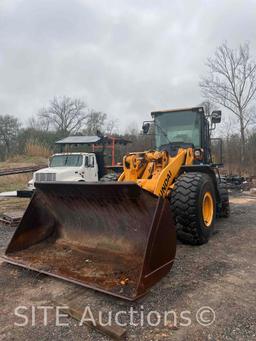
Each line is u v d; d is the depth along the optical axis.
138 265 3.61
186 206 4.79
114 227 4.12
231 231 6.07
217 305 3.16
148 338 2.64
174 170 5.13
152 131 7.09
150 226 3.41
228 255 4.62
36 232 4.54
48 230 4.64
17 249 4.35
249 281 3.72
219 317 2.94
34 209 4.51
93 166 11.66
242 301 3.23
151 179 4.81
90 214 4.30
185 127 6.81
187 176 5.04
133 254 3.81
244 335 2.66
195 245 5.03
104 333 2.71
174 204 4.84
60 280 3.75
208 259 4.44
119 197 3.76
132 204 3.75
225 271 4.02
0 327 2.84
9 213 7.80
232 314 2.98
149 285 3.21
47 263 3.98
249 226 6.54
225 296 3.35
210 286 3.59
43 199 4.58
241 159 23.53
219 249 4.89
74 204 4.33
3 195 10.96
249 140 24.56
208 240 5.28
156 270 3.33
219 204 6.50
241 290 3.49
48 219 4.66
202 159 6.42
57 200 4.46
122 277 3.44
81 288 3.54
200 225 4.89
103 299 3.28
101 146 13.65
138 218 3.83
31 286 3.64
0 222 7.57
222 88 25.38
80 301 3.25
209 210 5.41
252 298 3.30
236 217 7.59
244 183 14.80
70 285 3.62
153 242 3.30
